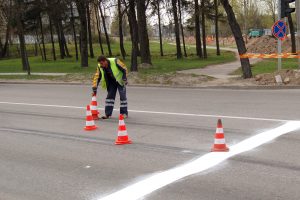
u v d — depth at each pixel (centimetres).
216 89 1848
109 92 1124
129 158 727
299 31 2081
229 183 579
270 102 1338
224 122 1011
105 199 544
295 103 1292
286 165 650
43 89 2112
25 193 577
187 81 2067
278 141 798
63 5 3941
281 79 1823
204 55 4534
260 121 1006
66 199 548
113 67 1092
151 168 664
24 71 3444
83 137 912
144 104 1397
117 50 6800
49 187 597
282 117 1048
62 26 5816
